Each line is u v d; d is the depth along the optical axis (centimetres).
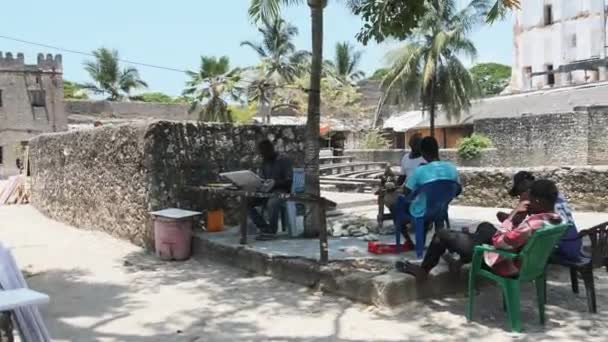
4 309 311
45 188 1567
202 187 883
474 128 2770
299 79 4366
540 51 3856
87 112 4775
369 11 748
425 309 557
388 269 615
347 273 609
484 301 582
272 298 618
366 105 5134
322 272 630
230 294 641
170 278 732
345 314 554
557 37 3731
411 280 576
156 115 4916
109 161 1093
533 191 496
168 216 828
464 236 541
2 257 367
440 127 3406
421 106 3222
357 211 1120
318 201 646
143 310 592
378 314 547
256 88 4369
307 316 553
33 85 4591
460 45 2770
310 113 795
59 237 1127
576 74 3572
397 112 4312
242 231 781
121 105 4838
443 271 598
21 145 4281
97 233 1133
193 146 953
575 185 1138
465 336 486
